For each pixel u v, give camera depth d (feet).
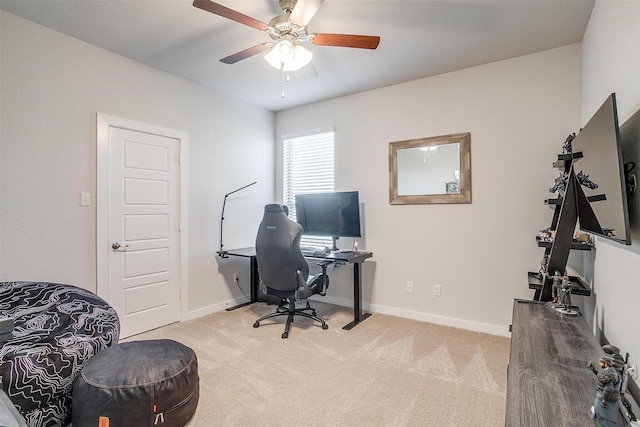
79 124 8.93
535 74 9.58
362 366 8.12
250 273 14.14
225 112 13.02
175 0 7.24
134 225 10.20
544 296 7.13
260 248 10.47
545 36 8.64
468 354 8.77
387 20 7.86
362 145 12.75
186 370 5.63
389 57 9.82
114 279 9.71
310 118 14.17
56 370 5.33
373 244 12.51
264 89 12.50
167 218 11.11
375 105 12.44
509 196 9.99
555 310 6.23
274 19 6.68
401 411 6.32
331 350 9.04
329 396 6.84
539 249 9.59
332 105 13.52
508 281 10.03
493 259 10.25
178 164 11.43
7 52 7.71
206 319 11.68
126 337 9.97
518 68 9.81
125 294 10.00
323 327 10.64
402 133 11.84
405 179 11.75
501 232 10.12
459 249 10.79
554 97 9.34
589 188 5.60
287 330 10.05
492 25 8.09
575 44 9.04
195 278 11.96
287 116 14.92
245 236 13.87
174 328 10.77
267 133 14.94
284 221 10.17
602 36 6.46
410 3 7.21
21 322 6.39
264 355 8.74
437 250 11.19
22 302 7.11
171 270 11.23
